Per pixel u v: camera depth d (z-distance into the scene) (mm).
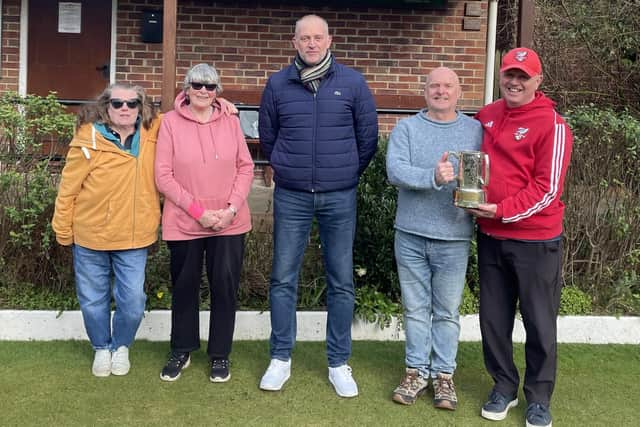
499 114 3318
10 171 4395
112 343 3811
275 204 3588
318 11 8305
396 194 4520
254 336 4461
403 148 3379
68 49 8305
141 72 8297
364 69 8391
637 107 10062
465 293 4578
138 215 3553
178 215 3541
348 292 3588
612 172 4715
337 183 3459
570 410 3490
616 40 10000
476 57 8438
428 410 3455
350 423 3291
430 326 3619
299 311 4516
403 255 3496
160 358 4055
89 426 3189
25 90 8297
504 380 3422
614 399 3631
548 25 10414
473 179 3172
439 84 3291
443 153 3338
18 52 8234
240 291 4645
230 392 3604
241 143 3674
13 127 4395
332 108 3410
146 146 3559
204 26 8227
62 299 4461
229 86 8312
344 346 3639
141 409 3379
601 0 10133
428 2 8320
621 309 4723
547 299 3268
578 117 4762
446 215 3365
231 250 3609
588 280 4855
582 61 10438
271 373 3633
